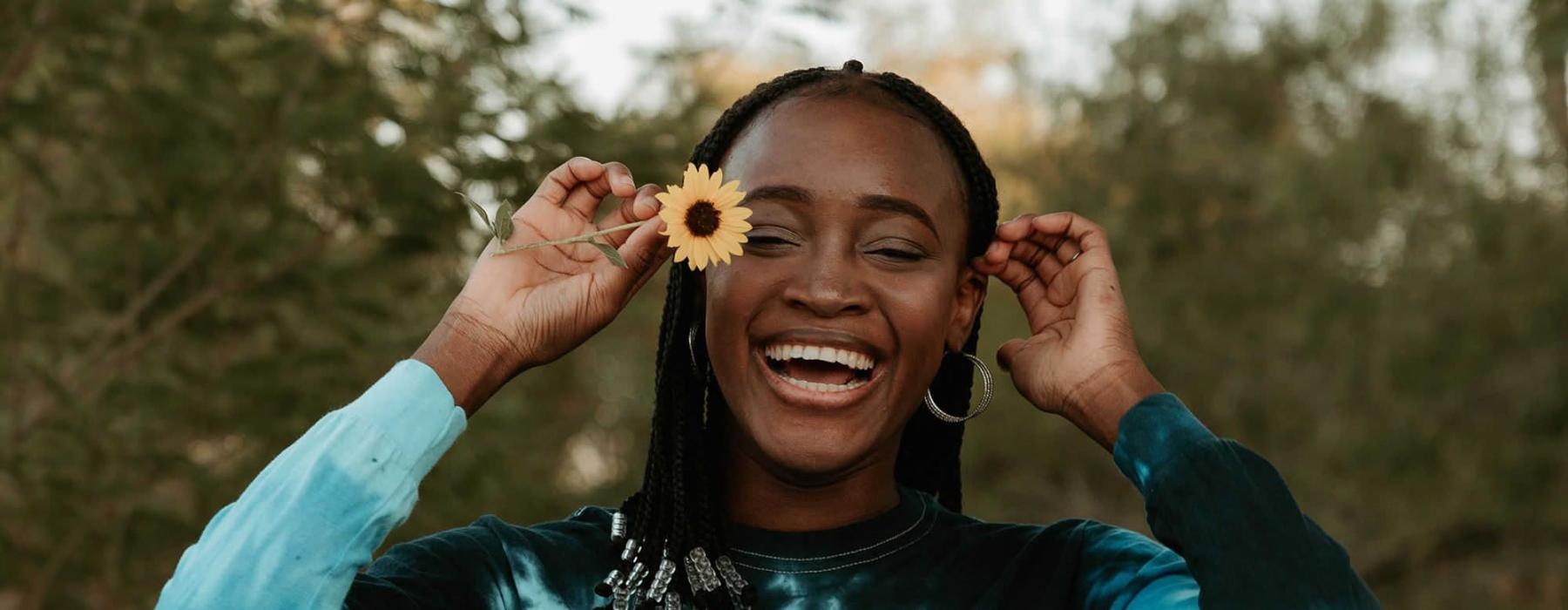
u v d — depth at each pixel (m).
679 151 5.34
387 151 5.06
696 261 2.13
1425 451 11.89
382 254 5.47
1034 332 2.47
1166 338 13.41
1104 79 13.98
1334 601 2.10
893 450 2.38
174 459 5.43
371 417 2.16
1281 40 13.30
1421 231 12.23
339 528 2.09
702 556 2.28
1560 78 11.48
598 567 2.33
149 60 5.01
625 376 8.80
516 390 6.72
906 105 2.37
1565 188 11.70
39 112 5.05
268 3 5.13
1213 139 13.36
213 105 5.09
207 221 5.35
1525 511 11.92
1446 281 11.92
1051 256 2.48
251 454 5.55
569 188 2.34
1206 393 13.41
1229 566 2.11
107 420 5.33
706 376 2.38
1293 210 12.51
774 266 2.25
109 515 5.35
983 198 2.42
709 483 2.34
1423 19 12.18
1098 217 13.45
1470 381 11.99
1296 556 2.12
